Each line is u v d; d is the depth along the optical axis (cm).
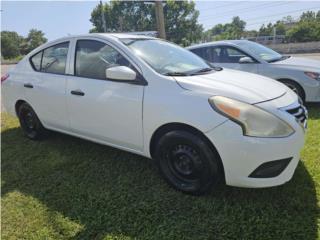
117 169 338
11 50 7006
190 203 266
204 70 324
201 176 262
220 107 243
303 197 263
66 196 291
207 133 245
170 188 292
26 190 308
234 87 264
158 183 303
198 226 238
